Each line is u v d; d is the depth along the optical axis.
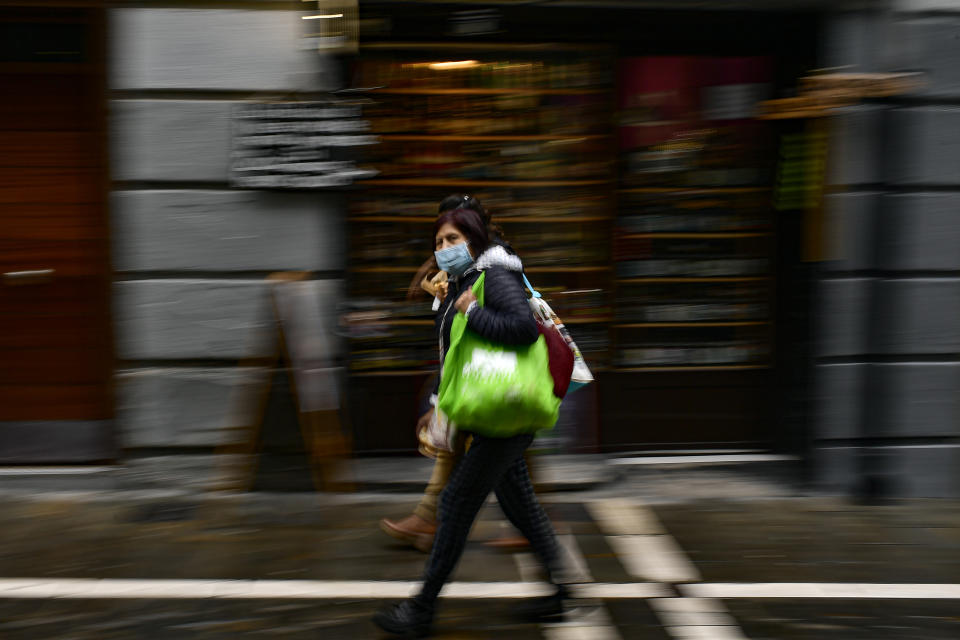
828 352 5.14
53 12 4.80
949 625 3.68
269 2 4.76
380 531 4.59
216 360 4.98
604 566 4.23
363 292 5.38
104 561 4.21
